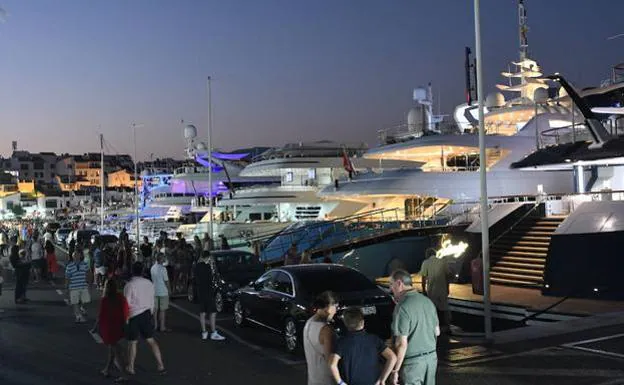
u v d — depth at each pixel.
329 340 5.42
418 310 5.87
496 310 17.27
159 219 57.50
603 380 8.77
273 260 25.80
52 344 12.62
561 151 23.30
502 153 33.31
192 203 55.19
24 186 132.88
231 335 13.36
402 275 6.06
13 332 14.02
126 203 93.56
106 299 9.82
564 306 16.44
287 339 11.52
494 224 23.00
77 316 15.41
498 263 21.64
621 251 17.78
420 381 5.88
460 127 41.38
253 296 13.23
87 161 159.38
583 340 11.25
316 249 25.95
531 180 32.53
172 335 13.42
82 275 15.48
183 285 21.03
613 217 18.48
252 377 9.72
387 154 37.00
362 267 26.33
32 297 20.47
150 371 10.16
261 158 49.25
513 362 9.95
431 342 5.95
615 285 17.69
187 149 62.41
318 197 38.06
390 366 5.42
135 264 10.23
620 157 19.94
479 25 11.91
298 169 43.34
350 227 28.14
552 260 19.25
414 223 28.66
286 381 9.45
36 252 25.64
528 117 37.97
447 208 30.98
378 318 10.87
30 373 10.10
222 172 56.41
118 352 9.90
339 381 5.27
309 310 10.94
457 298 18.45
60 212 121.06
